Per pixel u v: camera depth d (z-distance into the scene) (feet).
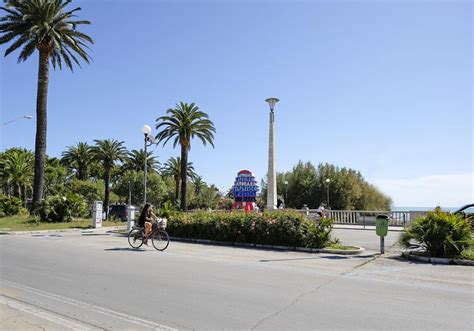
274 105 83.46
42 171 106.01
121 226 92.07
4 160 203.62
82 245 52.60
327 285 27.45
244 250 47.83
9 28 101.76
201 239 57.62
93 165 271.49
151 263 36.88
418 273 32.50
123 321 19.25
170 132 146.00
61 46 107.24
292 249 48.16
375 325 18.78
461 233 39.52
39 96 106.01
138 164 230.48
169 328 18.30
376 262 38.52
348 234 69.62
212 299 23.34
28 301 22.81
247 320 19.43
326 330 18.06
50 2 102.12
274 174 82.64
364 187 229.25
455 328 18.40
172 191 267.80
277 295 24.40
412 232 41.24
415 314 20.53
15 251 45.68
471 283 28.53
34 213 102.22
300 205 216.95
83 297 23.71
